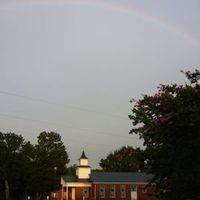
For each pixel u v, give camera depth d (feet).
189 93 70.95
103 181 285.23
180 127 67.56
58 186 398.62
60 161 419.33
